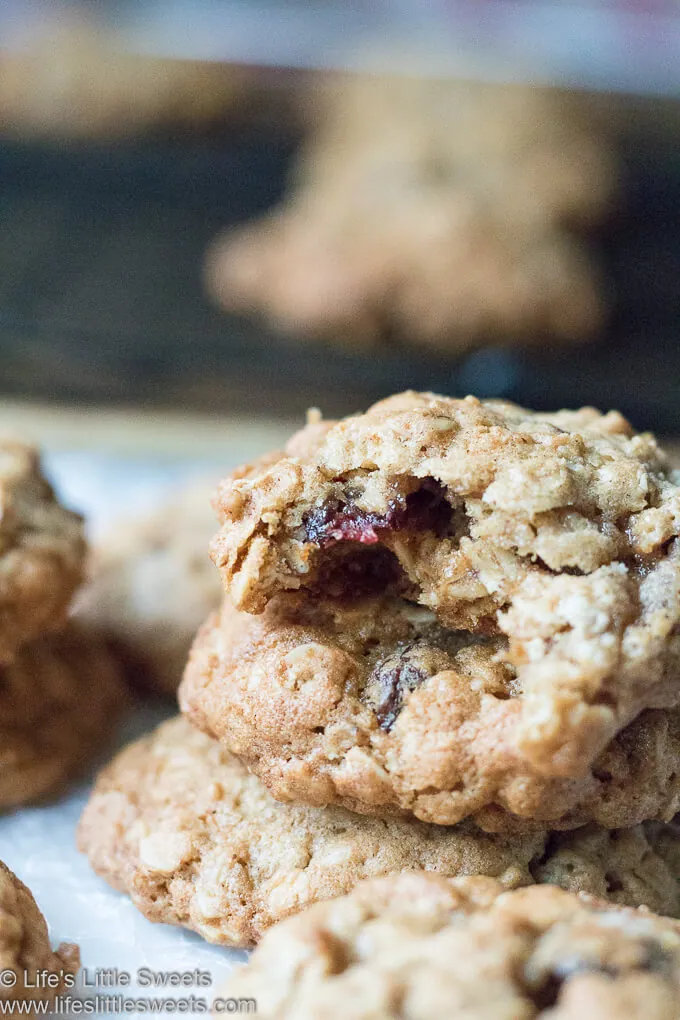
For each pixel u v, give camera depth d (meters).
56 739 0.34
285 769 0.29
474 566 0.29
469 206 0.59
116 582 0.38
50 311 0.59
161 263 0.65
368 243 0.58
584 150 0.68
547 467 0.29
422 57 0.76
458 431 0.30
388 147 0.64
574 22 0.77
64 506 0.34
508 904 0.27
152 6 0.79
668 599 0.28
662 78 0.75
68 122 0.74
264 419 0.54
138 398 0.55
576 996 0.26
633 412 0.53
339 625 0.30
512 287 0.56
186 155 0.74
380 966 0.27
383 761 0.29
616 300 0.62
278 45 0.79
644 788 0.29
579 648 0.28
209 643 0.31
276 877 0.30
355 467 0.29
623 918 0.27
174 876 0.30
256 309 0.61
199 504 0.40
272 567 0.29
